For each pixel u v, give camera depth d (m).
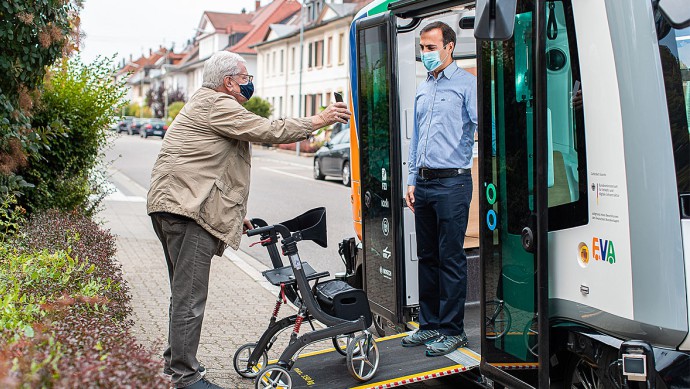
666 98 3.79
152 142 54.56
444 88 5.49
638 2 3.85
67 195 10.08
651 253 3.81
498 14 3.97
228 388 5.42
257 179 25.12
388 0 6.28
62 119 10.01
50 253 5.79
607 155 3.99
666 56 3.79
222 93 4.86
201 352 6.30
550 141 4.31
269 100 63.66
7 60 7.68
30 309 3.91
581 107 4.12
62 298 4.23
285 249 4.98
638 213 3.84
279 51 60.91
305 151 40.72
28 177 9.75
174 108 69.88
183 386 4.89
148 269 9.77
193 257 4.82
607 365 4.09
